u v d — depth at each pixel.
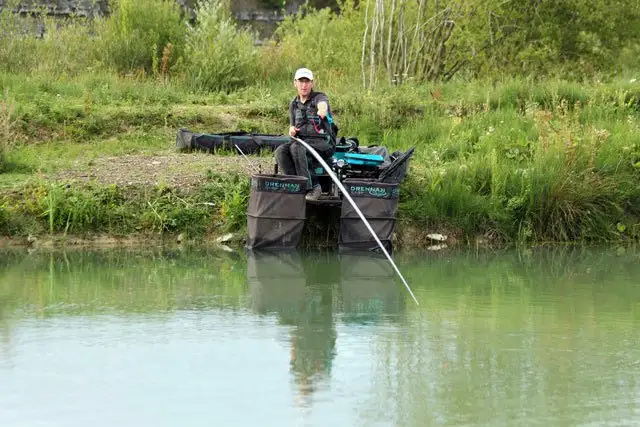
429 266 20.97
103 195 23.84
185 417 10.91
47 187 23.97
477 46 43.88
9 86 34.38
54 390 11.81
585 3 44.28
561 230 24.97
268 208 22.33
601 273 20.30
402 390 11.87
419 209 24.34
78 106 31.53
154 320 15.23
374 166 23.45
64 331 14.49
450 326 15.08
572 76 42.50
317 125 22.55
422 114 33.38
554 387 11.99
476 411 11.16
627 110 32.94
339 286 18.31
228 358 13.15
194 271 19.73
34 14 59.34
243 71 40.75
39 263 20.50
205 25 42.03
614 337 14.48
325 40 47.91
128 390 11.81
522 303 16.95
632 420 10.87
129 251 22.22
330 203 22.67
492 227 24.50
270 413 11.05
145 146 29.14
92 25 45.41
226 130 31.41
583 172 25.75
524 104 34.72
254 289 17.88
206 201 24.19
